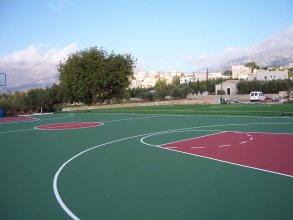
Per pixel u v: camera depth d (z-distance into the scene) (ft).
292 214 17.95
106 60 144.36
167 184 24.43
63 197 22.08
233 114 88.89
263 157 33.01
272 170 27.68
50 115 108.88
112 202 20.79
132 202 20.67
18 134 58.90
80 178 26.94
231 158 32.99
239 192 21.99
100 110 125.18
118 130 61.05
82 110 128.47
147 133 55.36
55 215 18.90
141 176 26.96
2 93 131.75
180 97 177.06
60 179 26.84
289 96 167.73
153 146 41.96
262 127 58.80
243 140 44.39
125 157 35.27
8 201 21.61
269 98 167.22
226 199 20.67
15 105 123.34
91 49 142.61
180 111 105.50
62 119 91.20
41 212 19.45
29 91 132.67
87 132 59.26
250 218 17.53
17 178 27.55
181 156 34.83
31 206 20.54
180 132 55.16
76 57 140.36
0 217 18.83
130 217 18.21
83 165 31.89
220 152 36.35
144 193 22.43
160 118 85.15
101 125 71.61
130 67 148.05
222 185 23.73
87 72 139.44
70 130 63.21
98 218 18.20
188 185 23.99
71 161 34.04
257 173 26.86
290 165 29.30
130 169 29.58
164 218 17.93
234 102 158.10
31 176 28.17
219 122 69.97
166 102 157.99
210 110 106.52
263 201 20.11
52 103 134.21
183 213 18.57
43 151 40.63
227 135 49.60
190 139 46.70
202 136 49.39
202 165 30.30
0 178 27.63
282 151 35.99
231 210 18.78
